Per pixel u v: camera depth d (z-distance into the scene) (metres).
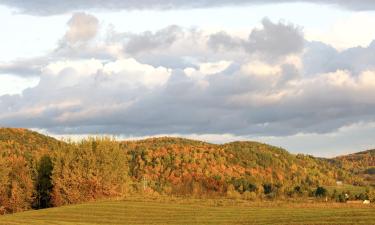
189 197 88.94
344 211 55.66
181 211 66.69
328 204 69.06
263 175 165.25
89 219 64.00
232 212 63.28
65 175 91.75
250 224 52.91
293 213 58.12
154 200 80.56
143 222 59.25
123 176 96.25
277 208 65.75
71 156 92.94
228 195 100.25
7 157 98.56
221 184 132.00
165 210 68.38
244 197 94.25
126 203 77.19
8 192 92.69
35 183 94.75
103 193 93.19
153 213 66.19
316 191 109.00
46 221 60.72
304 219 52.03
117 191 94.69
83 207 74.56
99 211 69.94
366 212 52.75
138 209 70.25
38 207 94.88
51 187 94.56
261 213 60.62
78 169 92.44
